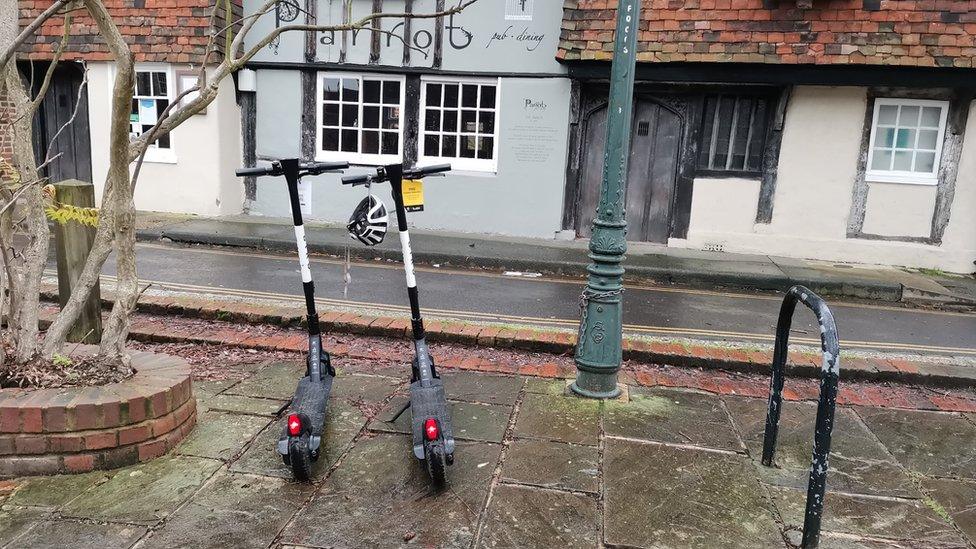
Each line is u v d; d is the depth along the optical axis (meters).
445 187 10.34
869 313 7.09
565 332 5.25
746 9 8.90
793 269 8.54
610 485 3.12
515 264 8.44
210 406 3.78
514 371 4.57
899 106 9.03
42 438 2.93
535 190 10.10
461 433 3.60
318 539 2.62
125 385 3.20
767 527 2.84
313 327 3.43
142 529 2.62
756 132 9.54
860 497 3.13
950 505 3.10
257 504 2.83
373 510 2.83
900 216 9.28
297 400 3.18
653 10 9.13
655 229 10.10
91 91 10.84
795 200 9.49
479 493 3.00
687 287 8.02
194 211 10.84
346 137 10.77
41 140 11.46
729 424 3.87
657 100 9.70
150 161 10.84
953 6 8.48
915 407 4.28
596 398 4.13
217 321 5.33
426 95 10.34
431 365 3.36
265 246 8.88
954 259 9.12
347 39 10.36
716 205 9.73
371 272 7.80
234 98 10.86
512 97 9.96
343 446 3.39
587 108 10.01
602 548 2.64
